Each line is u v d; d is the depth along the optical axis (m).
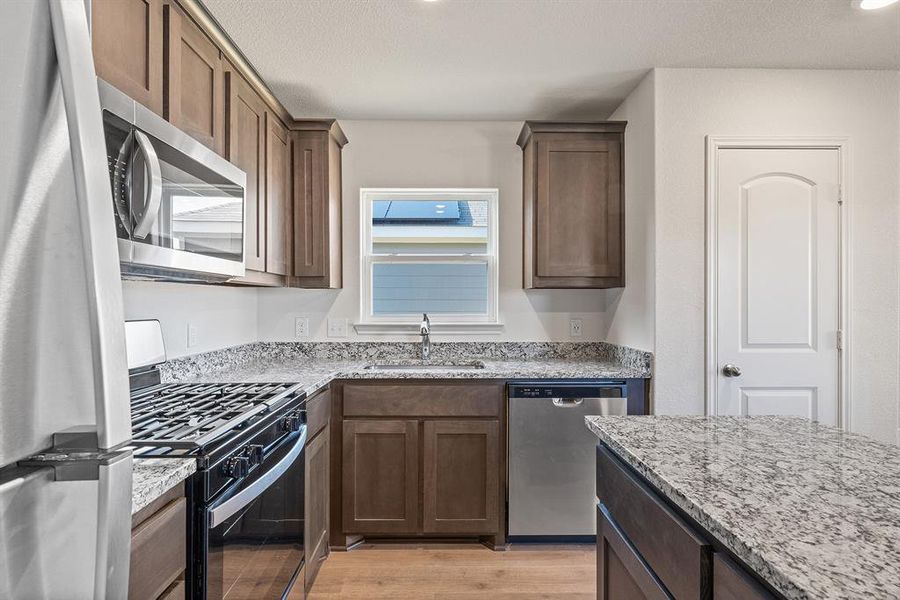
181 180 1.36
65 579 0.42
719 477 0.89
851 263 2.42
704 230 2.41
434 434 2.42
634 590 1.07
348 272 3.06
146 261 1.18
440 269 3.15
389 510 2.42
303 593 1.91
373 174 3.07
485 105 2.84
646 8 1.93
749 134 2.42
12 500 0.39
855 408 2.41
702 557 0.77
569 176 2.71
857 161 2.44
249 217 2.11
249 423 1.40
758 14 1.97
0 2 0.37
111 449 0.44
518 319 3.07
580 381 2.43
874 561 0.60
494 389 2.43
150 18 1.40
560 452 2.41
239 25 2.02
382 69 2.40
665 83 2.40
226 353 2.57
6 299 0.38
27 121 0.39
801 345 2.42
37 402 0.41
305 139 2.69
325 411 2.31
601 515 1.25
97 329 0.43
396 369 2.82
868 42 2.19
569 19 1.99
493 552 2.40
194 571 1.10
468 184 3.08
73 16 0.43
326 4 1.88
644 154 2.50
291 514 1.73
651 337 2.42
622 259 2.72
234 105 1.95
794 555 0.61
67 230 0.43
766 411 2.40
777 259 2.42
